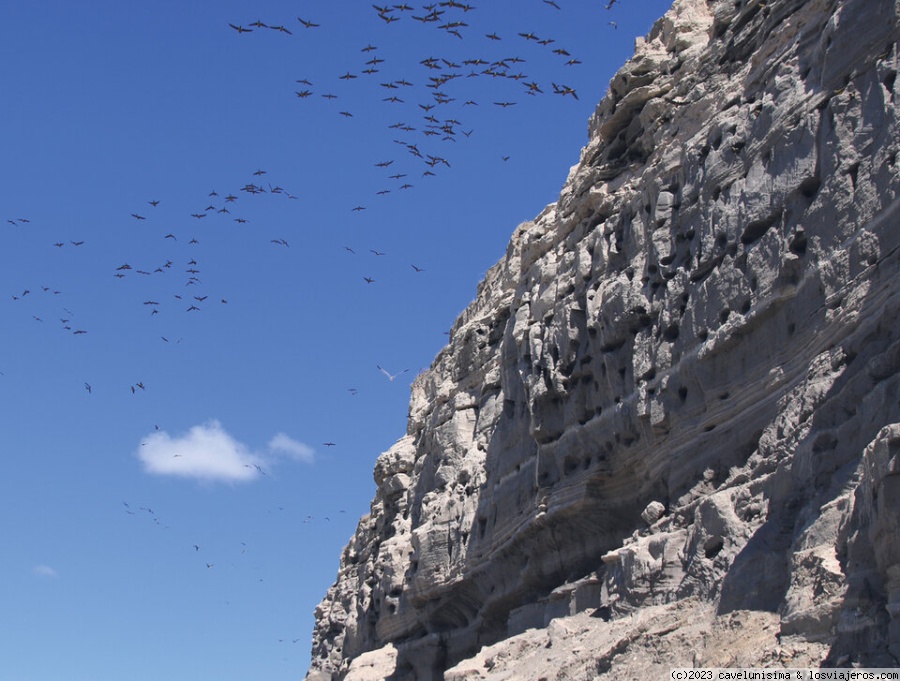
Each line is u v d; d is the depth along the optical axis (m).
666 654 34.19
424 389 68.88
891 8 35.47
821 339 35.09
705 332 40.03
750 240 39.16
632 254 45.09
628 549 40.00
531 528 47.41
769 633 31.41
